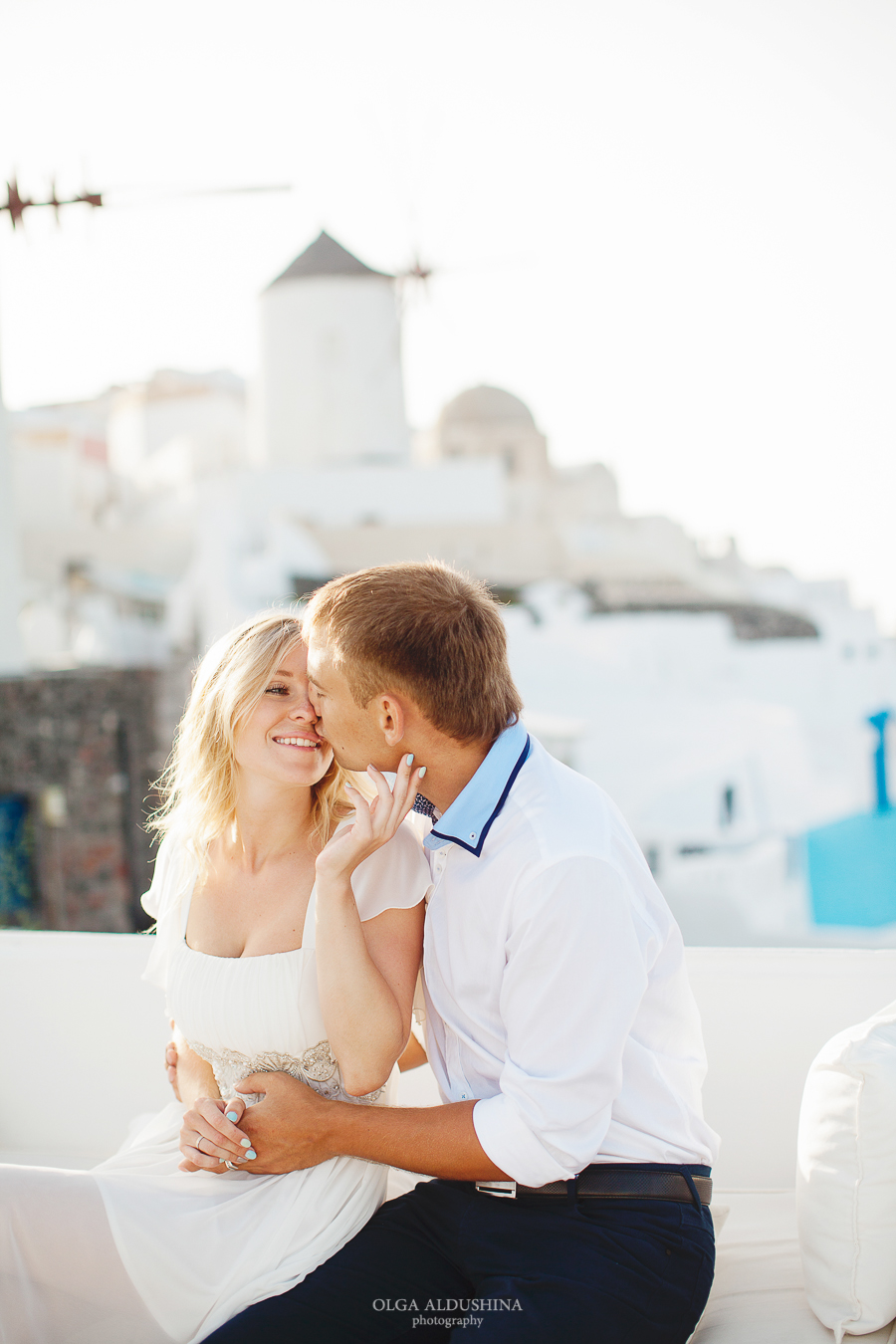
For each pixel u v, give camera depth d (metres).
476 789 1.23
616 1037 1.16
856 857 18.66
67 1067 2.05
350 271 32.53
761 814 18.94
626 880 1.21
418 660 1.20
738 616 25.48
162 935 1.57
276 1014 1.34
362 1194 1.34
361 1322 1.20
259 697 1.40
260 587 28.25
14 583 11.08
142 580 30.31
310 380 32.59
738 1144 1.82
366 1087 1.30
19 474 31.20
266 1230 1.27
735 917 16.92
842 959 1.82
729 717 21.50
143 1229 1.24
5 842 11.81
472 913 1.26
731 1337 1.25
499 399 33.28
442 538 30.59
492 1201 1.27
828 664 24.81
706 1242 1.21
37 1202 1.24
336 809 1.50
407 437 33.41
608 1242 1.19
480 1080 1.32
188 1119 1.32
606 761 19.58
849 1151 1.23
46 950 2.06
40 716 11.91
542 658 24.81
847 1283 1.21
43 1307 1.24
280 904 1.42
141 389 32.88
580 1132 1.17
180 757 1.54
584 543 30.88
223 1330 1.18
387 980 1.33
